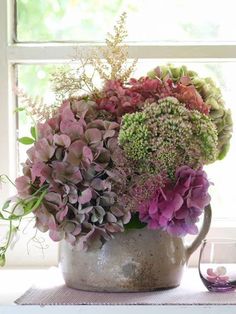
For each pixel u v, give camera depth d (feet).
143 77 4.36
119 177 3.96
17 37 5.46
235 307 3.86
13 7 5.44
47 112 4.32
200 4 5.55
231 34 5.53
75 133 4.05
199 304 3.87
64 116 4.09
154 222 4.06
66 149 4.03
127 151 3.94
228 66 5.46
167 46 5.30
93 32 5.53
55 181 4.02
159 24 5.53
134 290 4.19
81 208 4.04
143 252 4.17
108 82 4.25
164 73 4.48
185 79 4.33
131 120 3.94
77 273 4.24
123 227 4.09
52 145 4.04
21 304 3.92
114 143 4.02
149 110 3.95
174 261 4.28
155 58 5.29
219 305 3.87
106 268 4.17
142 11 5.54
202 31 5.53
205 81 4.53
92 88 4.40
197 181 4.04
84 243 4.12
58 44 5.44
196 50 5.30
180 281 4.42
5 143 5.30
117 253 4.16
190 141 3.94
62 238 4.10
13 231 4.26
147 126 3.91
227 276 4.26
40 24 5.49
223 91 5.46
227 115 4.44
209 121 4.06
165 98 4.00
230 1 5.53
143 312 3.87
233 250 4.31
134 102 4.12
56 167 4.02
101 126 4.07
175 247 4.28
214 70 5.46
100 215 4.05
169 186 4.02
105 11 5.54
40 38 5.49
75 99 4.29
